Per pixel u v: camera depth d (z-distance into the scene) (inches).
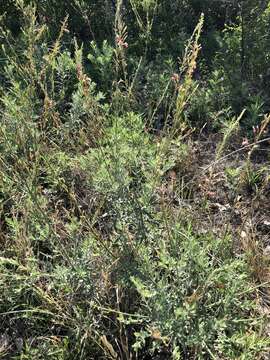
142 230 113.3
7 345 109.5
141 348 105.3
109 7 201.9
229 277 105.9
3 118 136.4
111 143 123.0
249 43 183.6
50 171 132.9
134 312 109.7
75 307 107.0
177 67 188.7
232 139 162.2
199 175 148.3
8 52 185.3
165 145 120.0
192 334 97.3
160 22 205.5
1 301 112.3
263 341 96.3
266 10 189.3
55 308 107.2
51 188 141.6
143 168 120.9
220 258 117.3
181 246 113.3
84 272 103.0
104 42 175.6
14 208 131.7
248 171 145.8
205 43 196.5
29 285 104.1
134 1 204.1
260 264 121.6
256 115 159.2
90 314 103.6
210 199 143.3
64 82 173.8
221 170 152.0
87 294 107.8
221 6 209.9
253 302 105.5
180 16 208.8
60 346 105.3
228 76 175.8
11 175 131.9
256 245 125.0
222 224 134.4
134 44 194.1
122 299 109.6
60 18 203.5
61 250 110.6
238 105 170.1
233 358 96.2
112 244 114.2
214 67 181.5
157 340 98.7
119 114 161.6
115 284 111.5
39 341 109.0
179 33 194.7
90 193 137.6
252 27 184.5
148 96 172.7
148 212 114.5
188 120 166.1
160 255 106.4
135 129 143.4
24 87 168.6
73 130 157.2
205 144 161.6
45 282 115.4
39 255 125.0
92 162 131.1
